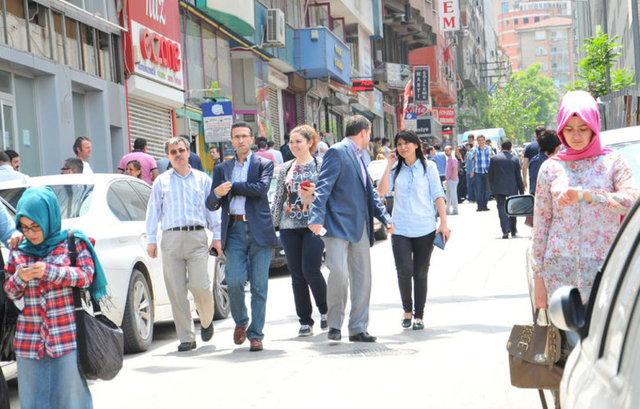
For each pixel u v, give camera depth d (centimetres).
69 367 910
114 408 1123
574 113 845
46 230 911
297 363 1323
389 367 1249
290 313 1858
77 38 3184
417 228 1560
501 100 17588
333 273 1466
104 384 1275
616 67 10919
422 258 1557
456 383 1131
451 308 1758
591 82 7406
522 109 17838
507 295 1877
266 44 5084
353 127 1485
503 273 2244
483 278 2169
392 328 1588
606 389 438
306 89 6197
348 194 1463
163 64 3788
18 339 912
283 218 1584
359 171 1476
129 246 1530
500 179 3183
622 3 10056
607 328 493
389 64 8394
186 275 1535
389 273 2392
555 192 849
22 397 916
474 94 16875
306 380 1200
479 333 1477
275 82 5528
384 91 8850
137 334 1512
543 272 873
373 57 8550
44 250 913
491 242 3059
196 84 4316
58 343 909
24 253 914
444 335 1480
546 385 802
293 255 1580
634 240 496
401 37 9719
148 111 3762
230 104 3344
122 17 3500
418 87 9194
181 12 4153
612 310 493
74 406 915
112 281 1448
